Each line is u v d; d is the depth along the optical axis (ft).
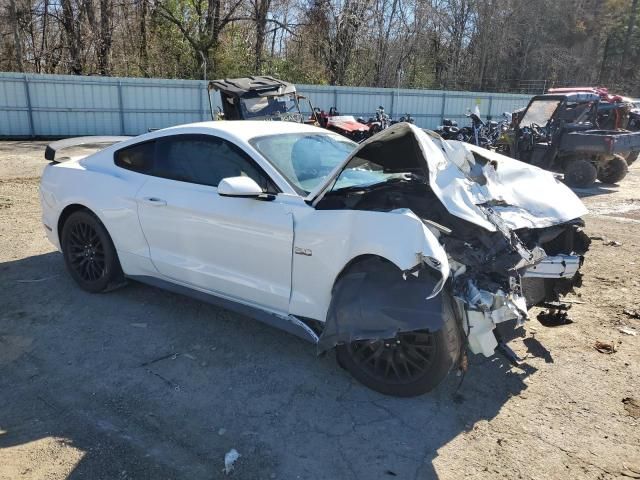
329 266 10.89
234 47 94.17
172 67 92.17
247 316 12.89
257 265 12.08
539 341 13.12
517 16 141.90
